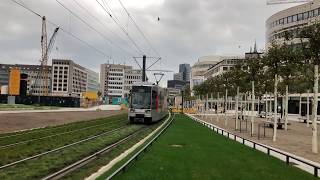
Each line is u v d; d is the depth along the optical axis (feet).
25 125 123.24
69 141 82.07
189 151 71.61
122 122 162.40
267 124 171.01
